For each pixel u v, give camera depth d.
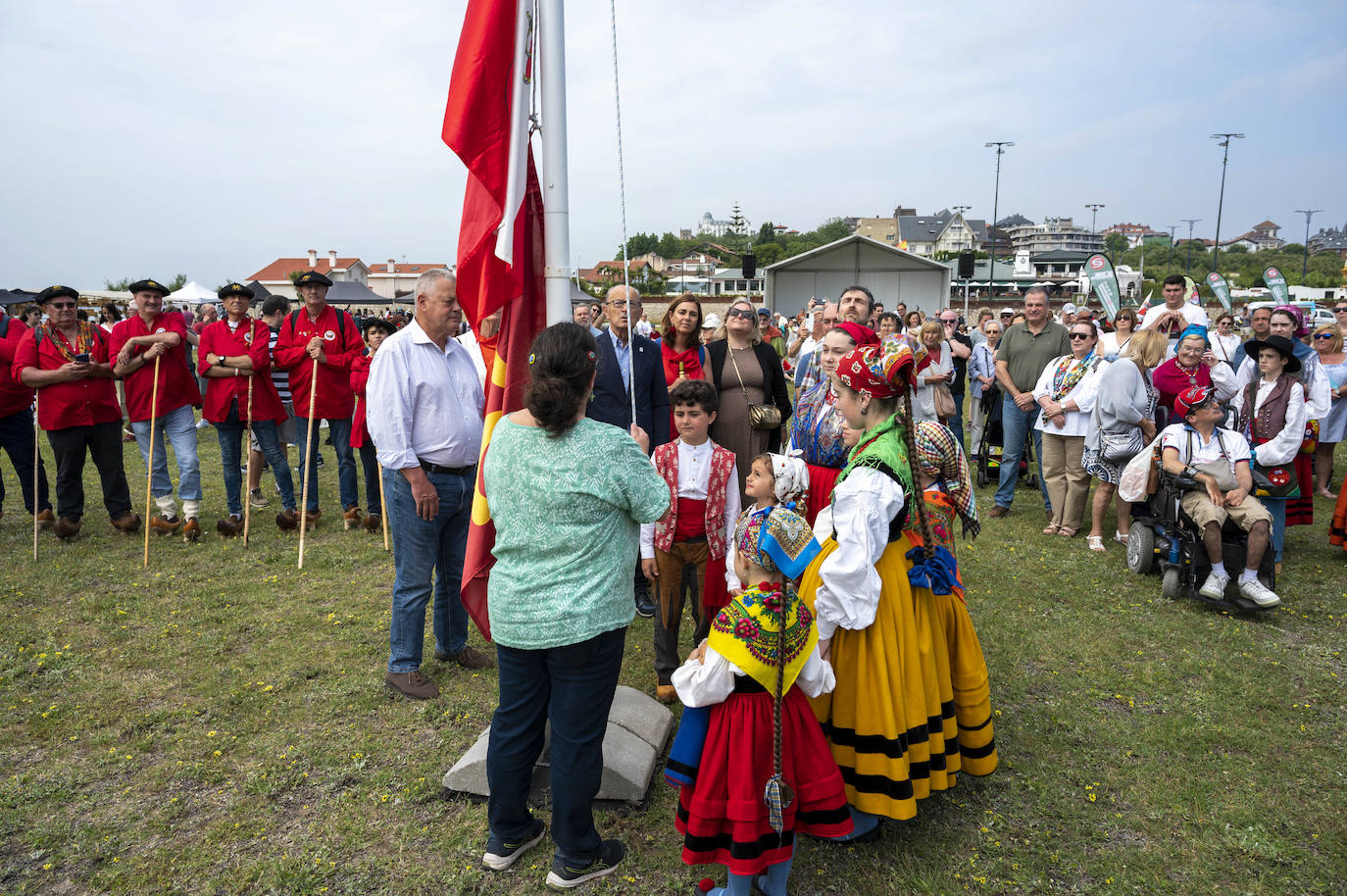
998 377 7.11
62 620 4.67
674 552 3.70
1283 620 4.77
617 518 2.41
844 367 2.72
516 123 3.01
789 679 2.35
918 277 24.33
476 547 3.17
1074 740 3.47
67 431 6.13
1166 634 4.55
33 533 6.35
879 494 2.55
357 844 2.78
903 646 2.66
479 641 4.46
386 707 3.71
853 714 2.66
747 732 2.36
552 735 2.46
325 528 6.78
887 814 2.61
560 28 3.04
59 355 6.17
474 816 2.94
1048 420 6.48
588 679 2.40
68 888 2.55
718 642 2.36
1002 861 2.71
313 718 3.61
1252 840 2.80
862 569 2.48
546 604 2.35
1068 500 6.52
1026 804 3.04
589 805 2.54
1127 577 5.51
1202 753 3.37
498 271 3.10
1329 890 2.58
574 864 2.55
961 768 2.95
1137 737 3.49
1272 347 5.42
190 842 2.78
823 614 2.53
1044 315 6.92
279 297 8.01
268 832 2.83
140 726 3.50
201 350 6.60
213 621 4.68
